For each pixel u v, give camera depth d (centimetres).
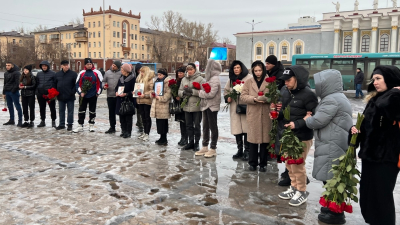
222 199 415
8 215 362
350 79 2205
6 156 604
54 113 920
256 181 487
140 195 423
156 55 7462
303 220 358
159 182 474
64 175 500
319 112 352
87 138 778
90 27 7506
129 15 7619
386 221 297
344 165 320
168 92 693
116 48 7412
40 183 464
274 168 557
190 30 7556
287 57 5797
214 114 608
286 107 402
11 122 958
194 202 404
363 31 5122
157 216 362
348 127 352
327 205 330
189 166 558
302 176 401
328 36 5319
